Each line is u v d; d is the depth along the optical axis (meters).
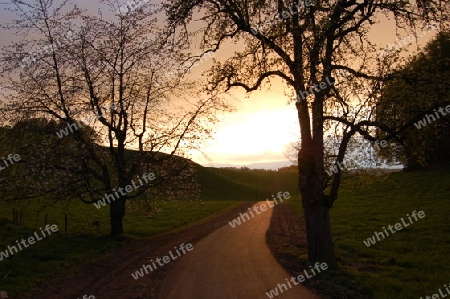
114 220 28.66
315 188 17.20
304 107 15.91
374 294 12.57
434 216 33.53
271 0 15.59
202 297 11.91
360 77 15.66
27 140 26.47
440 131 16.91
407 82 15.69
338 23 15.07
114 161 27.97
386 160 17.67
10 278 15.79
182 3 16.89
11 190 26.42
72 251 22.05
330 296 11.91
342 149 16.77
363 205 45.22
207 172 103.31
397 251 21.42
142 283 14.19
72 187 27.02
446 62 15.84
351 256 20.11
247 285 13.31
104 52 26.73
